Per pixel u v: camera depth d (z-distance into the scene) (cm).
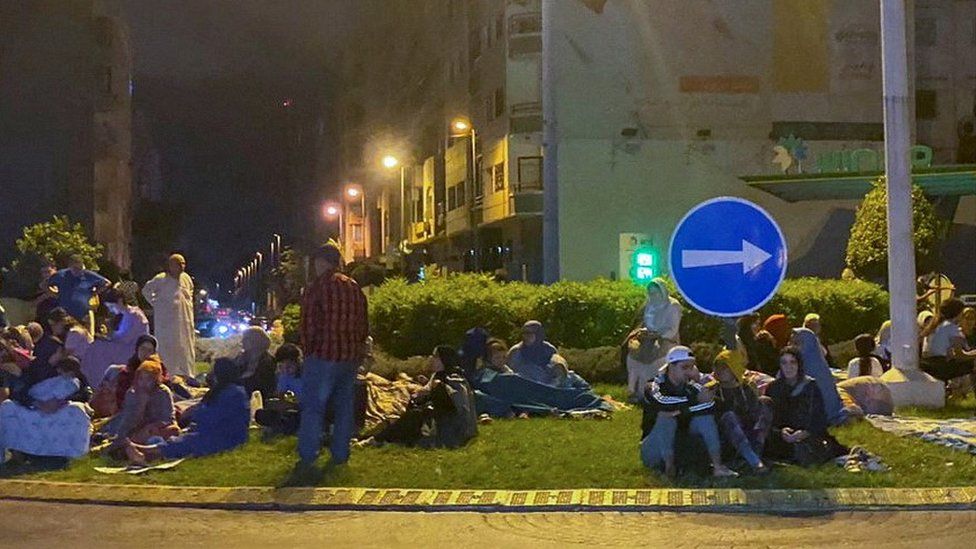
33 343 1416
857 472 945
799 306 1859
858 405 1275
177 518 852
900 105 1364
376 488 922
